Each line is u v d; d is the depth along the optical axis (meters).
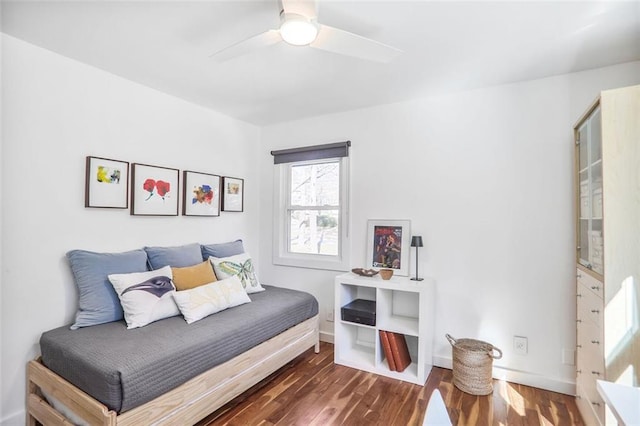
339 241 3.34
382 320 2.74
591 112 1.93
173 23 1.80
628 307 1.60
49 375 1.80
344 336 2.93
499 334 2.58
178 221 2.94
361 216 3.19
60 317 2.15
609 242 1.64
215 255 3.02
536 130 2.48
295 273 3.58
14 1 1.61
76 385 1.67
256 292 3.02
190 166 3.04
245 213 3.65
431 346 2.72
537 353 2.45
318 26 1.50
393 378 2.59
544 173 2.45
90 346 1.76
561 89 2.40
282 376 2.62
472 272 2.69
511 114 2.56
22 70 1.98
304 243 3.61
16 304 1.96
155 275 2.34
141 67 2.34
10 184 1.94
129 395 1.54
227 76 2.49
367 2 1.60
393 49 1.69
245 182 3.65
